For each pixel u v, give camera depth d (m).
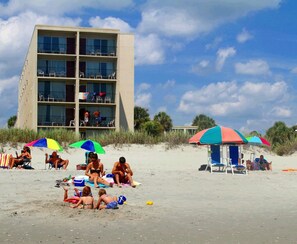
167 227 9.24
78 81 49.94
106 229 8.97
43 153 30.02
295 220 10.06
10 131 31.84
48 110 50.12
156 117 72.25
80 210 10.79
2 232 8.59
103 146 33.53
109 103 50.72
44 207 11.05
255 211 11.27
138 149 33.22
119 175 16.12
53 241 7.97
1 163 21.86
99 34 52.44
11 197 12.74
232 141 21.17
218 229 9.08
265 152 35.09
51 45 50.78
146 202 12.50
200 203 12.53
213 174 20.67
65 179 16.16
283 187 16.38
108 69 52.22
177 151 33.09
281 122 48.53
